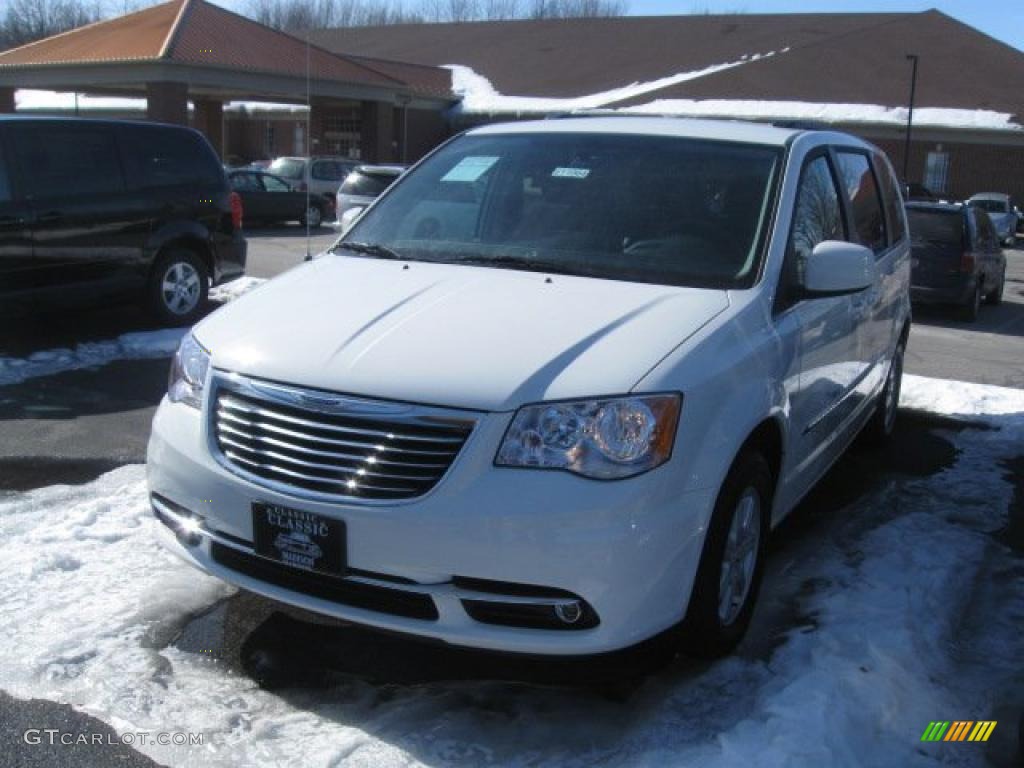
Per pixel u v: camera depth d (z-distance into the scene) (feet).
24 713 10.50
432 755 9.96
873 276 13.53
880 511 17.54
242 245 33.32
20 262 26.35
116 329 30.55
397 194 15.71
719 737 10.07
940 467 20.43
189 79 94.17
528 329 10.93
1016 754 10.43
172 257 30.68
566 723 10.61
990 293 51.55
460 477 9.85
